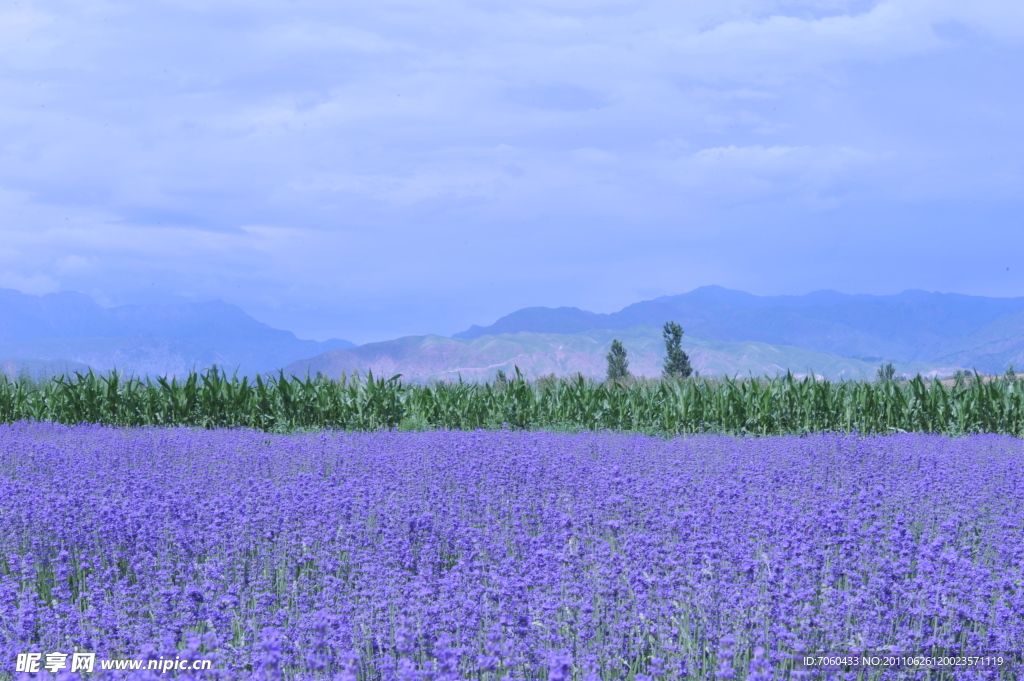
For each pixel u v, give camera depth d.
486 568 6.61
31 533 7.16
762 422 18.41
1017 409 18.23
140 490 8.84
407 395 19.80
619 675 5.07
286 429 18.17
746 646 5.12
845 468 11.65
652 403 19.59
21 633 5.05
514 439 14.13
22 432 15.12
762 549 6.88
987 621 5.55
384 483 9.60
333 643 4.90
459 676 4.45
